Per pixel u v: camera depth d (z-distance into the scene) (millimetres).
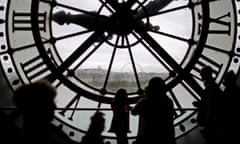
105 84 5375
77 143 4070
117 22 4688
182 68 4824
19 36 4859
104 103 5090
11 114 3771
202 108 3705
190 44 5312
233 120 3527
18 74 4621
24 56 4879
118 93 4043
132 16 4637
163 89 3373
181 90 5180
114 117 4016
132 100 5137
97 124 2855
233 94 3580
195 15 5293
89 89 5281
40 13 5184
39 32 4750
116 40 5289
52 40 5258
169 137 3303
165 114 3328
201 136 4449
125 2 4641
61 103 5016
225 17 5031
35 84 1733
